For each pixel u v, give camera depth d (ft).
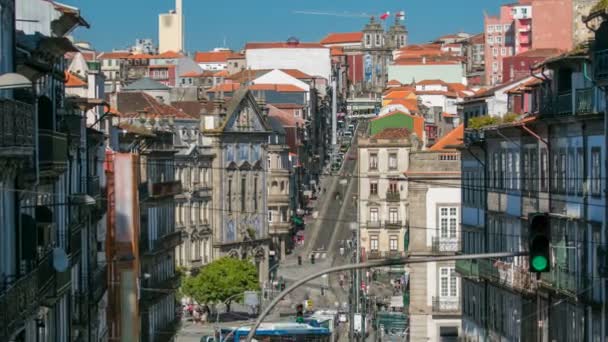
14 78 125.08
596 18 236.84
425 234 361.92
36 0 202.59
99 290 260.83
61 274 186.39
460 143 364.58
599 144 214.28
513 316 270.46
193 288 474.49
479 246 309.01
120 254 295.28
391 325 407.85
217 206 572.92
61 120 208.74
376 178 612.29
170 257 400.47
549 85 248.32
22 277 145.48
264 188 615.98
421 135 642.22
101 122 319.27
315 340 306.14
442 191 361.51
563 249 233.35
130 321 294.66
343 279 579.48
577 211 226.17
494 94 345.10
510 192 273.95
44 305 170.30
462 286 331.16
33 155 150.00
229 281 475.31
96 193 261.65
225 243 577.43
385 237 610.24
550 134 242.78
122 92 584.40
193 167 547.08
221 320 472.44
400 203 609.42
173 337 393.70
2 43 147.95
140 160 364.58
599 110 214.28
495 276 282.77
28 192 160.25
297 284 143.64
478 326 307.99
